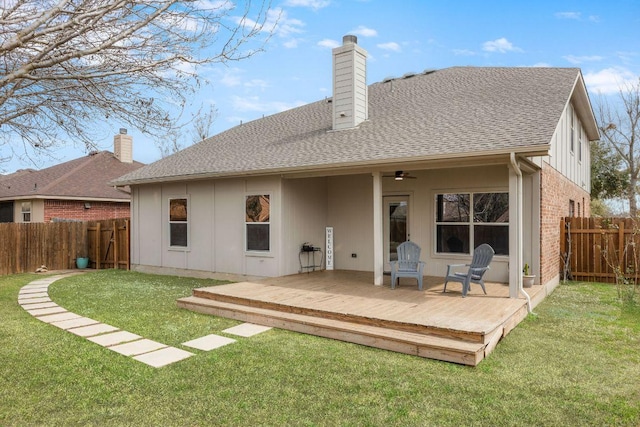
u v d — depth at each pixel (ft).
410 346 17.79
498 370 16.03
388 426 12.01
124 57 13.28
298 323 21.45
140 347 19.03
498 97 33.22
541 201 29.71
